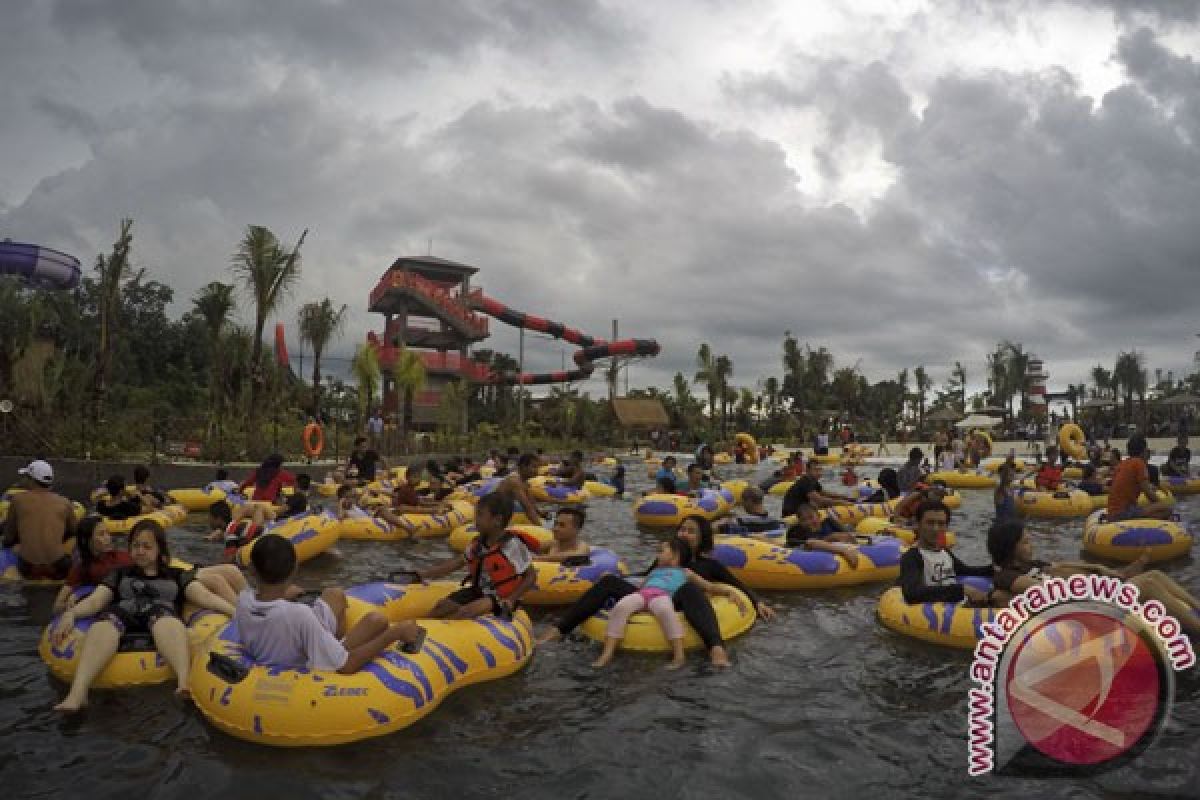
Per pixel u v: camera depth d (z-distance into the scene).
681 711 4.72
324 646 4.39
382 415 35.06
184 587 5.48
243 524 9.35
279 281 22.38
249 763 3.97
